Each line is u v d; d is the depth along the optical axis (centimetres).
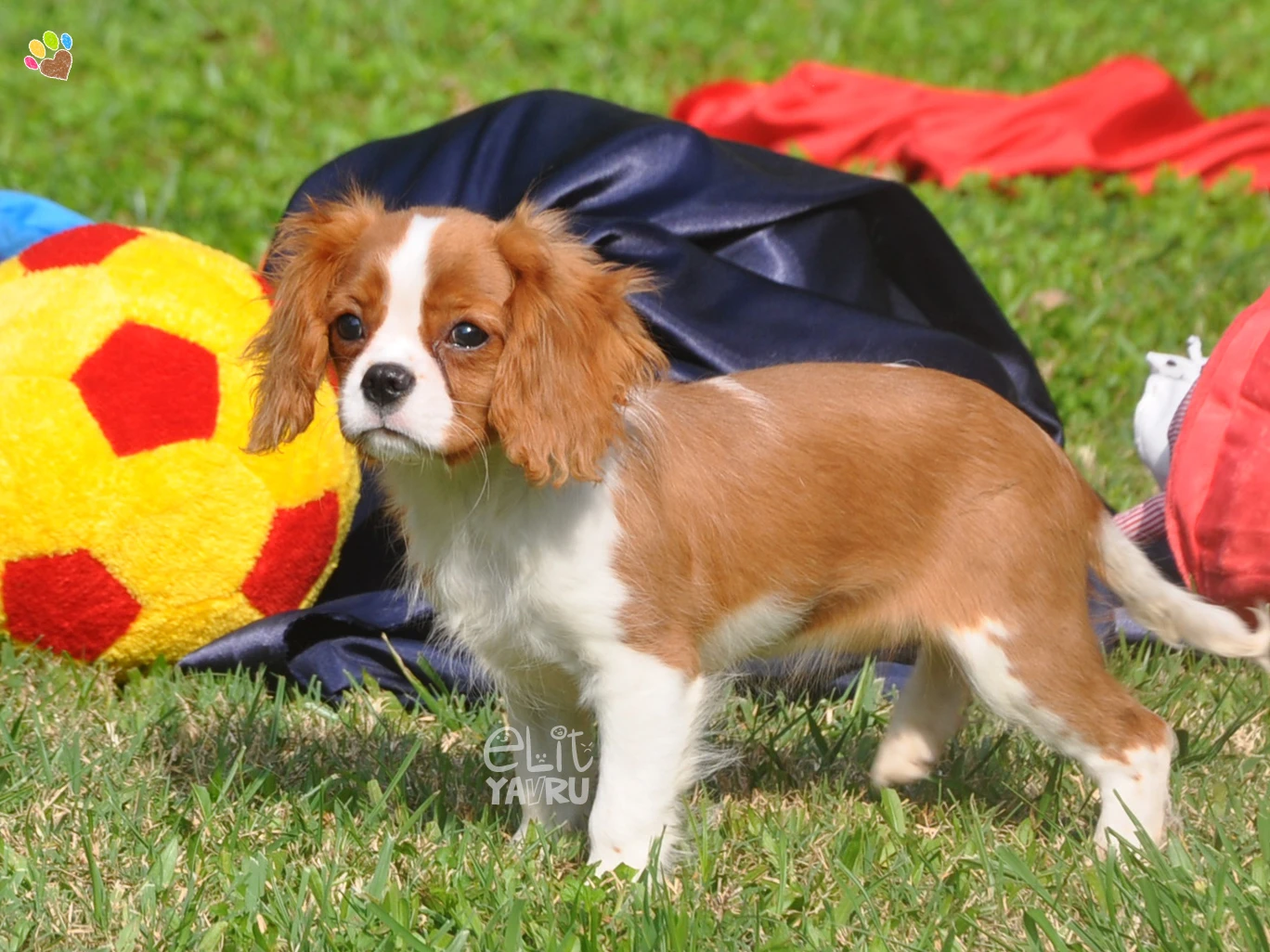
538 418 512
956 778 638
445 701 692
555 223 543
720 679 605
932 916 520
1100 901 526
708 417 566
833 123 1482
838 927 514
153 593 696
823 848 568
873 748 667
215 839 566
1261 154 1401
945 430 572
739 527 561
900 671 728
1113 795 567
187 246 725
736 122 1505
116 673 721
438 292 507
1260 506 680
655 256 770
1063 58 1867
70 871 541
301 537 721
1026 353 864
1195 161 1398
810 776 646
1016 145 1411
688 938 496
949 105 1504
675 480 552
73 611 692
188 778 620
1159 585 603
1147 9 2059
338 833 564
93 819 568
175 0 1845
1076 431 975
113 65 1650
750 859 569
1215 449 698
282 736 659
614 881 539
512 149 842
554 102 865
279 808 593
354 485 740
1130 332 1089
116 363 678
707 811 589
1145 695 695
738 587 568
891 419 573
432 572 564
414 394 500
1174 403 775
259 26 1802
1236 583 691
